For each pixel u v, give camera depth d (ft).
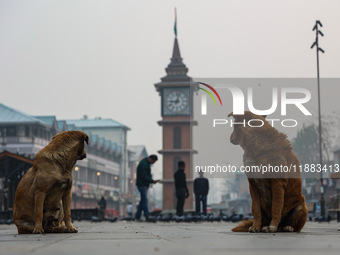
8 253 14.10
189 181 171.22
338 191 182.09
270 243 17.47
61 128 312.91
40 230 25.88
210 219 66.03
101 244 17.63
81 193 319.68
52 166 25.99
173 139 177.47
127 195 437.17
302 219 26.48
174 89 177.68
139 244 17.48
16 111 279.28
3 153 96.07
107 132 429.79
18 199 26.55
